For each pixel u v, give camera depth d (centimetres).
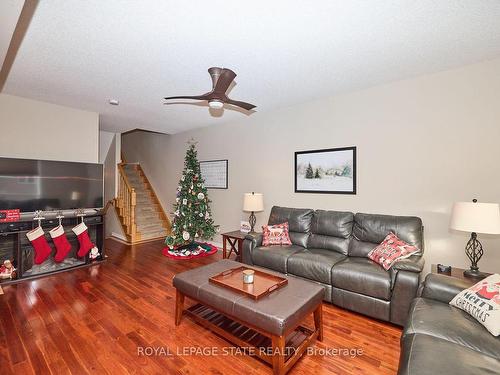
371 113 326
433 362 122
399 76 293
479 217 207
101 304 270
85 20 189
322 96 357
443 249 281
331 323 240
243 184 472
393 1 170
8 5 163
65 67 265
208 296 205
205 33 206
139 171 740
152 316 248
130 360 187
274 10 178
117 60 251
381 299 237
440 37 213
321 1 169
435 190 286
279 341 165
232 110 419
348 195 347
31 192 354
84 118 418
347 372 178
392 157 312
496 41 220
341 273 257
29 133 368
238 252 418
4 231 319
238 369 181
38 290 303
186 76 287
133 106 396
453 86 273
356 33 207
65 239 364
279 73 282
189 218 482
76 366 180
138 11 179
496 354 133
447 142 278
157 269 382
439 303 184
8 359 186
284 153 411
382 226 294
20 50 232
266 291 200
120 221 577
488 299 161
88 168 407
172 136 621
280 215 381
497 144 253
